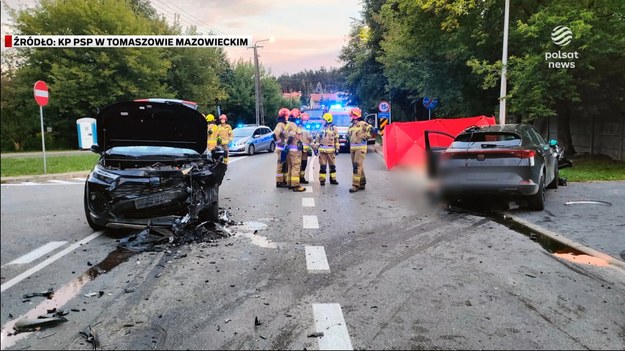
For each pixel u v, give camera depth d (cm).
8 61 2928
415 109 3219
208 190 695
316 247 597
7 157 2088
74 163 1784
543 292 439
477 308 402
